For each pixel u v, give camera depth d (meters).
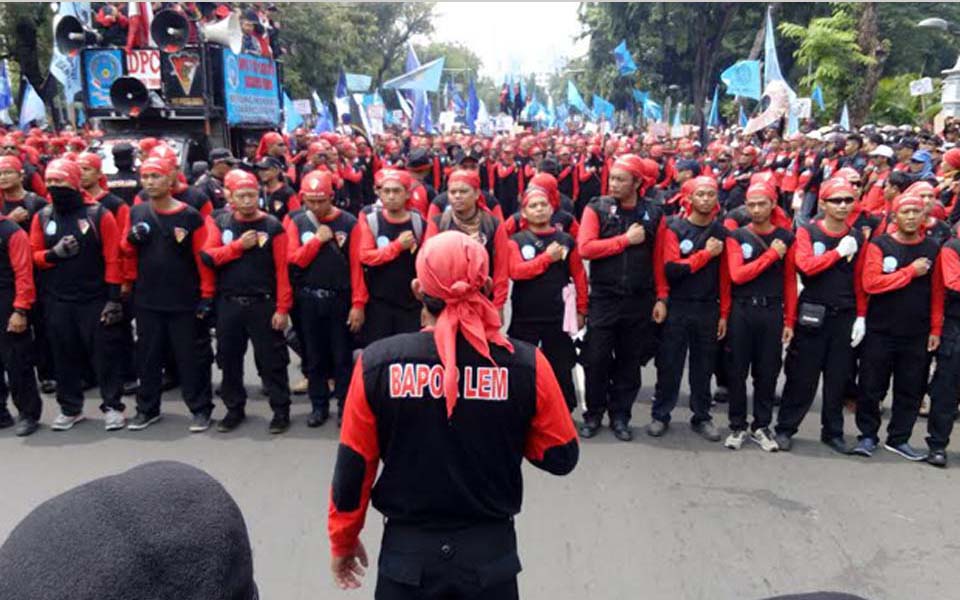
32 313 6.18
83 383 7.24
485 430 2.42
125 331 6.58
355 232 5.89
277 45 15.82
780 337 5.68
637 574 4.07
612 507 4.82
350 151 13.81
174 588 0.97
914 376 5.53
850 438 6.00
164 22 11.37
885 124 22.77
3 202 6.63
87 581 0.92
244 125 13.46
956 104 17.36
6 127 21.89
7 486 5.11
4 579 0.92
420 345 2.46
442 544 2.45
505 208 16.55
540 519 4.66
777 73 18.50
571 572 4.09
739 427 5.85
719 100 41.03
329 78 44.78
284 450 5.73
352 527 2.61
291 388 7.15
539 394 2.47
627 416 6.07
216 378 7.55
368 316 5.86
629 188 5.69
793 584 3.99
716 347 5.90
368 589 3.95
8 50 28.62
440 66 19.56
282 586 3.97
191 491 1.06
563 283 5.82
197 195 7.12
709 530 4.53
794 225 9.45
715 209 5.78
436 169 16.17
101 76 11.95
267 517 4.68
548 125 45.81
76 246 5.80
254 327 5.87
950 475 5.34
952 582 4.02
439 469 2.43
